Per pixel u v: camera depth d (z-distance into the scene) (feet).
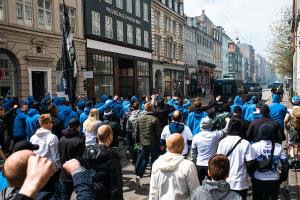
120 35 112.68
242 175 16.03
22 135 31.24
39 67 76.07
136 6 125.49
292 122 26.40
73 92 49.60
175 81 170.60
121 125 42.47
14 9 69.92
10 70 71.67
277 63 158.20
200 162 19.12
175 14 168.25
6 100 49.21
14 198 4.70
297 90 101.30
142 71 130.82
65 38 50.19
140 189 26.48
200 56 226.99
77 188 7.86
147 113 26.71
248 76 503.20
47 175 4.92
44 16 78.59
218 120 24.47
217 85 100.58
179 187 13.69
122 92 123.95
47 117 19.86
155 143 26.30
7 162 6.48
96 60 99.25
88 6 93.76
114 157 15.15
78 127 19.57
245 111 35.94
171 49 166.20
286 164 16.52
